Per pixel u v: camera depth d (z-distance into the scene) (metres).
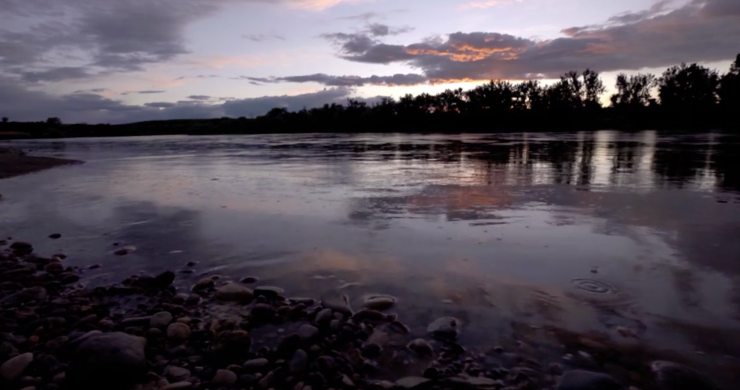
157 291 2.88
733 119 41.47
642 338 2.13
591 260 3.19
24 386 1.89
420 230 4.09
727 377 1.82
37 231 4.42
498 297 2.62
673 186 6.27
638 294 2.61
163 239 4.02
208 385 1.89
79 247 3.86
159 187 7.07
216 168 9.93
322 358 2.00
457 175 7.74
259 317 2.45
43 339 2.29
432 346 2.11
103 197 6.24
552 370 1.90
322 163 10.63
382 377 1.90
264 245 3.75
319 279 2.98
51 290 2.92
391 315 2.43
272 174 8.48
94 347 1.96
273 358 2.08
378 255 3.42
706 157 10.56
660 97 47.19
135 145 22.80
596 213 4.61
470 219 4.45
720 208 4.77
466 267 3.11
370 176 7.84
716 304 2.46
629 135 25.56
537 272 2.98
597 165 9.09
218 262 3.38
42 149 19.39
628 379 1.82
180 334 2.27
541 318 2.35
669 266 3.04
